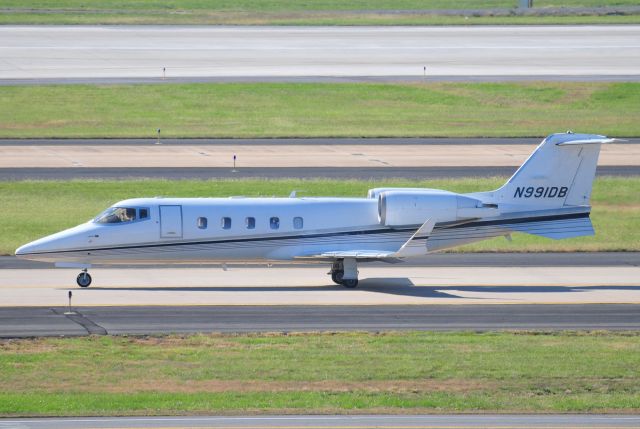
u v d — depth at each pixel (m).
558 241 194.25
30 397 98.62
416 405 97.56
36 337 120.94
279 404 97.44
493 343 121.12
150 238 151.25
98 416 92.75
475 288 153.88
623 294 150.00
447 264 174.25
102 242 150.25
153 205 152.62
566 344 121.12
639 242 193.62
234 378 106.31
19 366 109.56
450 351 117.25
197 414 93.56
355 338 122.56
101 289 148.62
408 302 143.12
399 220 155.75
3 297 142.00
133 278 157.50
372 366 111.06
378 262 174.62
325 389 102.88
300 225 154.88
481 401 99.25
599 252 186.25
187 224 152.12
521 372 109.44
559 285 156.62
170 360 112.56
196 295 145.50
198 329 125.88
